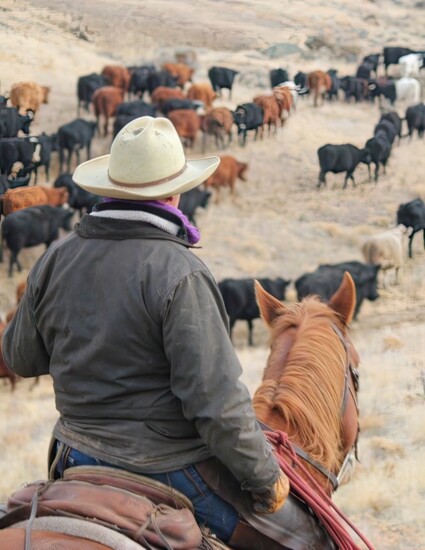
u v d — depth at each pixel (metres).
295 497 3.90
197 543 3.31
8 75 38.41
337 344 4.55
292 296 22.94
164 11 50.31
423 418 13.88
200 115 33.41
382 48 51.53
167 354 3.29
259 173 31.55
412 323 20.89
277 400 4.30
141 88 38.44
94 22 46.94
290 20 53.41
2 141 29.17
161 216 3.48
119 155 3.47
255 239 26.56
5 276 23.70
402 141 35.91
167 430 3.40
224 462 3.33
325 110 39.66
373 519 10.36
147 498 3.33
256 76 44.56
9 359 3.89
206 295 3.32
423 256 26.17
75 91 38.38
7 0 47.41
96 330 3.38
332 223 28.09
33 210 23.77
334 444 4.39
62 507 3.21
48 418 14.73
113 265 3.39
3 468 12.09
